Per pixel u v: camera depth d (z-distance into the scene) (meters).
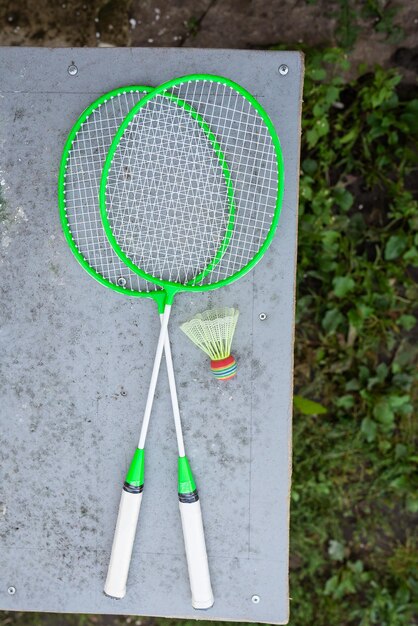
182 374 1.97
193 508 1.93
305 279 2.72
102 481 2.01
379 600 2.71
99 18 2.71
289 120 1.91
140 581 2.03
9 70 1.92
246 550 2.01
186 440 1.99
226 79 1.75
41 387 2.00
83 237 1.94
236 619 2.03
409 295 2.71
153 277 1.87
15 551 2.04
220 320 1.92
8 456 2.02
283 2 2.67
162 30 2.71
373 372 2.73
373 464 2.74
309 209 2.67
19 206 1.95
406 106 2.62
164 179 1.91
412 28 2.66
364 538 2.78
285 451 1.98
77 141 1.92
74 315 1.97
